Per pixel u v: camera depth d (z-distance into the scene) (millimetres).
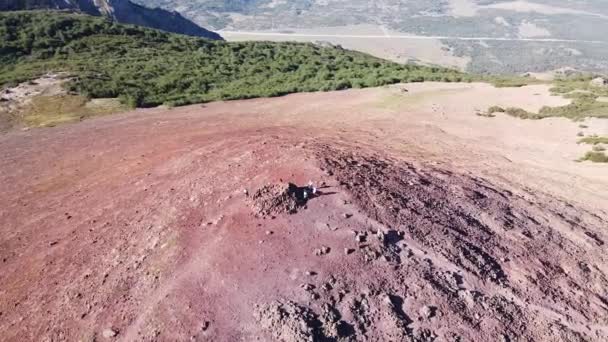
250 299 8055
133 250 10203
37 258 11164
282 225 9695
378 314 7832
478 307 8383
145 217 11617
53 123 27078
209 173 13211
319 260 8781
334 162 12773
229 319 7750
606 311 9055
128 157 18906
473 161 18375
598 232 12539
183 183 13047
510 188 15281
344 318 7695
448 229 10414
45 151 21469
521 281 9430
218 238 9625
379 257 8930
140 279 9133
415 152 18875
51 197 15406
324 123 25062
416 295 8305
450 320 7969
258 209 10188
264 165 12594
